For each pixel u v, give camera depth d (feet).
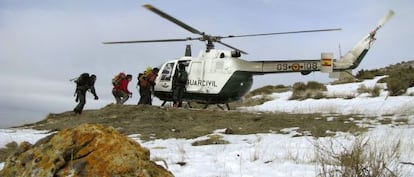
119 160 12.35
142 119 47.96
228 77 56.65
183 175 19.13
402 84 62.95
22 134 41.09
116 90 57.57
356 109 51.60
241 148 28.89
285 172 19.69
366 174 16.08
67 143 12.66
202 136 37.32
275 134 36.73
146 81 58.49
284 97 79.15
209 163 22.39
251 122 44.27
